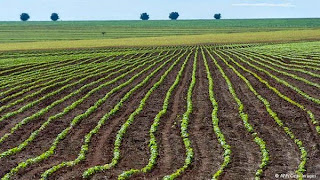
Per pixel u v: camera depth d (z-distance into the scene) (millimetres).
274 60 57125
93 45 104062
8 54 82312
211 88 35125
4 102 33156
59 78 44062
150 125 24234
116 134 22547
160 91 35531
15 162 18797
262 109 27312
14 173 17234
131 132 22797
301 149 18734
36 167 17922
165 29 194125
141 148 20016
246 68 49719
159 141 20984
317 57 58125
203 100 30906
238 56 66688
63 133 22562
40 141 21922
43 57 73000
